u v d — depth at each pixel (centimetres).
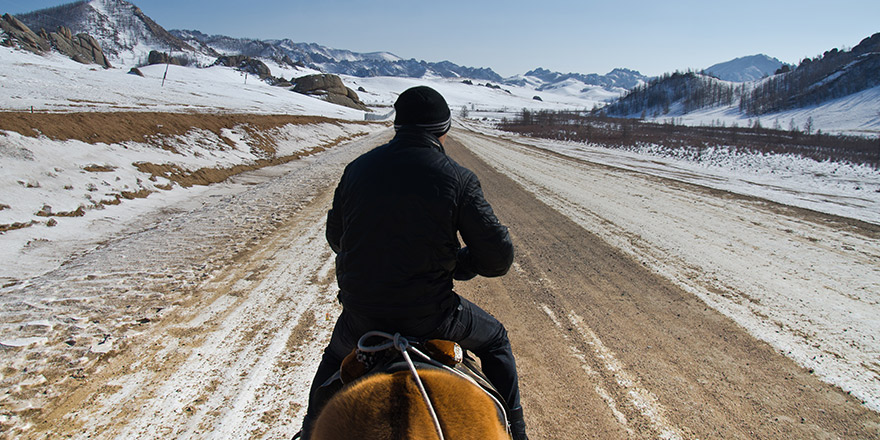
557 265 723
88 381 393
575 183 1529
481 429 165
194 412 360
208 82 7888
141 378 402
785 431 352
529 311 559
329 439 158
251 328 498
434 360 194
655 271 696
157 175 1315
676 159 2383
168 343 462
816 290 623
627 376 423
